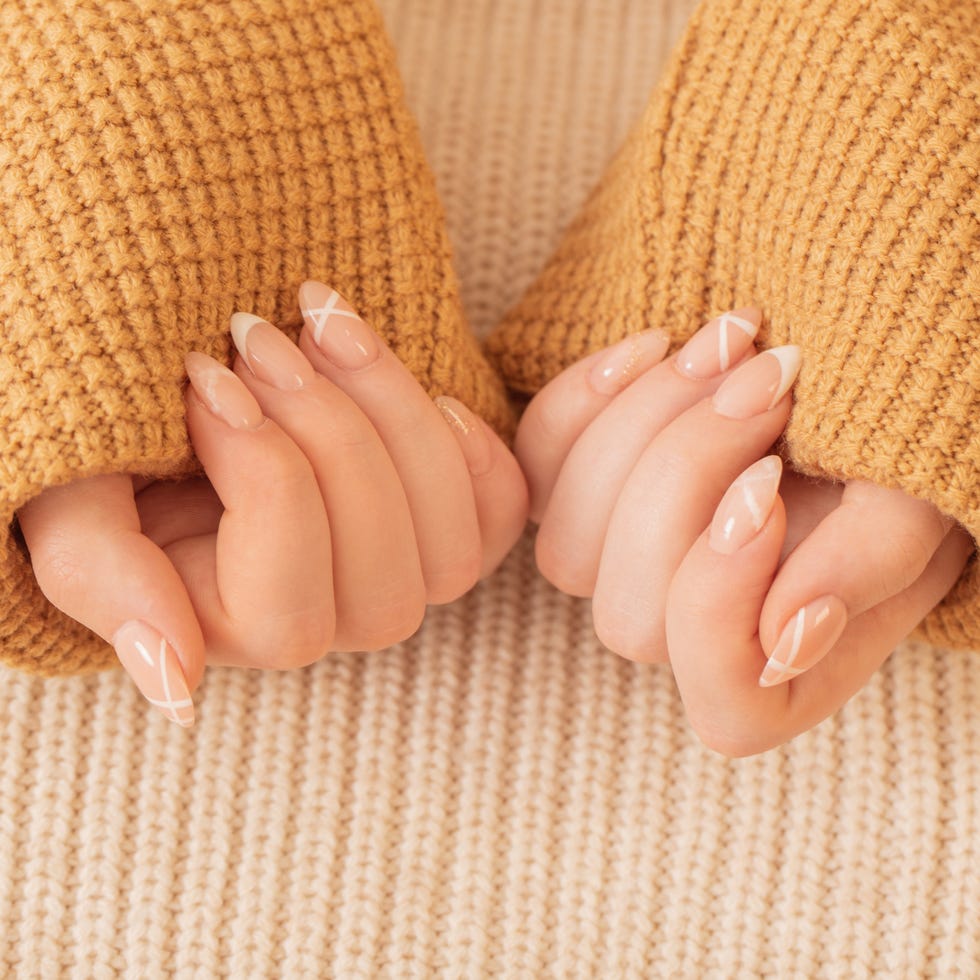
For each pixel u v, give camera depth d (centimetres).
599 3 61
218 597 51
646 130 55
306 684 57
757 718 52
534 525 58
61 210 51
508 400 57
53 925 55
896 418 51
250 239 52
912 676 57
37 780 56
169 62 52
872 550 51
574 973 55
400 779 56
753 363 52
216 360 52
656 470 52
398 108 54
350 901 55
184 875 55
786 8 53
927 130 52
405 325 54
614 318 55
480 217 60
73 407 50
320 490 51
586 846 56
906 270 51
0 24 52
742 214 54
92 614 51
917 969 55
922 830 56
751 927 55
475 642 57
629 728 57
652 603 52
